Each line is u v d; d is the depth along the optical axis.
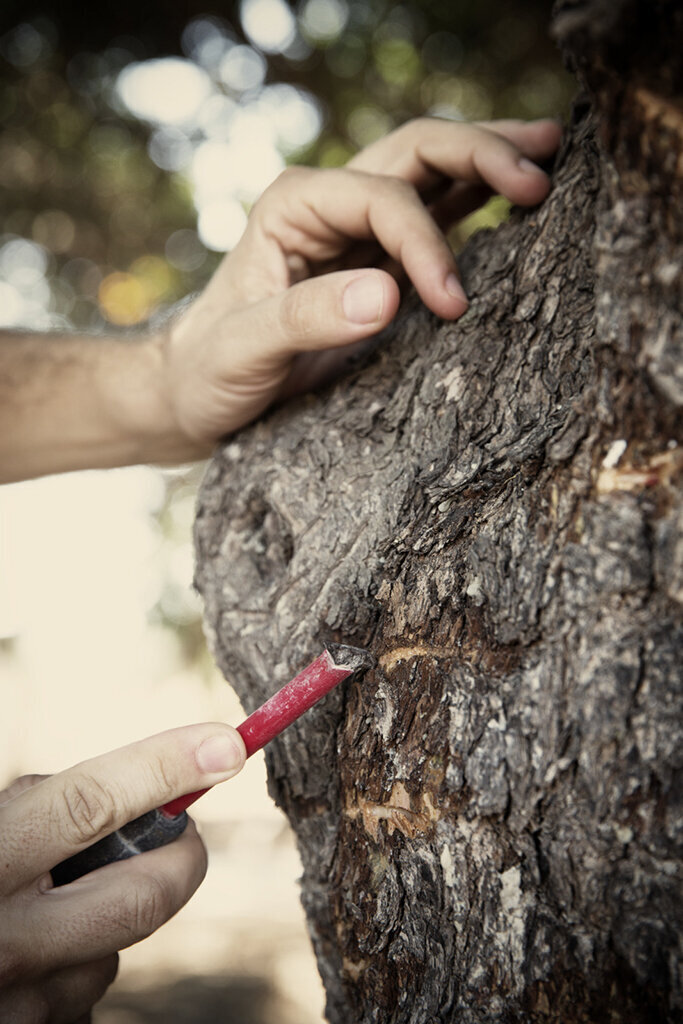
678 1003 0.63
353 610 0.87
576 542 0.67
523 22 2.41
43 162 2.88
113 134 2.83
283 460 1.01
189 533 2.94
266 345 1.01
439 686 0.77
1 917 0.76
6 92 2.69
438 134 1.09
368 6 2.50
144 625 3.04
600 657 0.65
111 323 3.10
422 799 0.77
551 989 0.68
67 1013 0.87
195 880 0.87
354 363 1.09
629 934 0.64
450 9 2.42
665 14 0.57
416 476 0.86
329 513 0.92
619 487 0.65
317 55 2.65
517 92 2.59
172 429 1.32
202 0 2.54
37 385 1.37
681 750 0.62
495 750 0.70
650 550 0.63
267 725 0.79
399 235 0.99
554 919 0.68
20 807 0.77
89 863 0.84
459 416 0.85
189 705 6.77
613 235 0.65
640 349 0.63
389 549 0.85
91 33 2.59
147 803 0.79
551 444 0.71
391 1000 0.83
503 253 0.93
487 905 0.72
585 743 0.65
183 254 3.06
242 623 0.99
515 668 0.70
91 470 1.46
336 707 0.88
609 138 0.63
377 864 0.83
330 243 1.13
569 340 0.80
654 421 0.64
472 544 0.75
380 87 2.70
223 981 3.36
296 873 4.95
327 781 0.93
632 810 0.63
